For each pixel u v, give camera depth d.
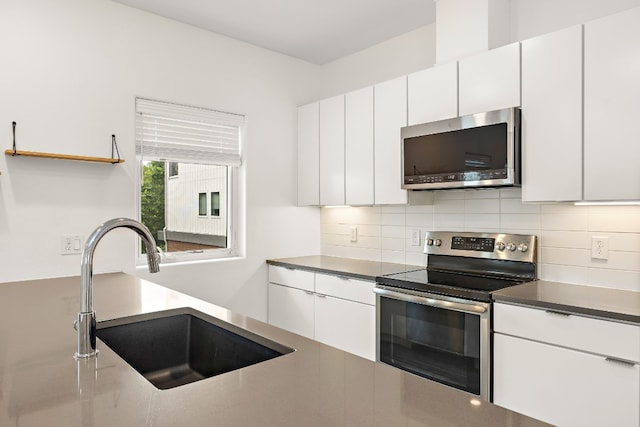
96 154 2.59
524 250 2.46
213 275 3.18
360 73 3.54
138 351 1.54
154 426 0.73
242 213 3.39
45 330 1.35
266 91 3.48
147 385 0.92
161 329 1.60
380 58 3.38
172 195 3.09
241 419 0.76
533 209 2.48
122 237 2.72
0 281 2.27
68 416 0.77
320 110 3.43
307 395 0.86
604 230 2.21
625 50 1.87
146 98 2.83
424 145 2.59
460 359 2.16
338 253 3.68
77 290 2.04
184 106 3.03
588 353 1.75
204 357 1.56
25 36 2.35
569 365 1.80
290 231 3.64
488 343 2.05
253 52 3.40
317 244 3.82
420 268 2.95
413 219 3.12
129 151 2.74
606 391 1.70
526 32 2.54
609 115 1.92
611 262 2.18
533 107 2.17
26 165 2.36
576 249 2.31
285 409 0.80
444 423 0.74
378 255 3.37
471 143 2.35
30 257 2.37
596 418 1.72
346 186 3.20
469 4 2.52
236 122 3.31
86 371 1.00
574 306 1.78
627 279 2.13
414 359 2.38
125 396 0.86
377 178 2.96
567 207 2.35
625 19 1.88
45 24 2.42
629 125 1.86
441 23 2.67
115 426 0.73
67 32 2.50
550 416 1.85
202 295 3.11
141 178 2.87
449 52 2.62
